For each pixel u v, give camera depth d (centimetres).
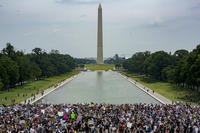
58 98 17962
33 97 17738
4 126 7794
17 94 19162
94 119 8900
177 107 11112
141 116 9238
